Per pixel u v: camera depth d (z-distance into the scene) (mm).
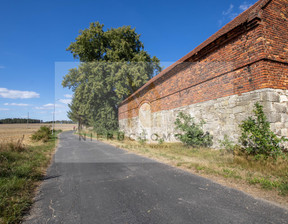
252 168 4156
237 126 5848
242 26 5617
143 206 2607
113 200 2854
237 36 5918
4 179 3873
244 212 2344
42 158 6871
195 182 3607
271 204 2553
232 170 4152
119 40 18422
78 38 16906
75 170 4969
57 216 2396
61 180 4098
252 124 4848
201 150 6484
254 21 5277
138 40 21203
